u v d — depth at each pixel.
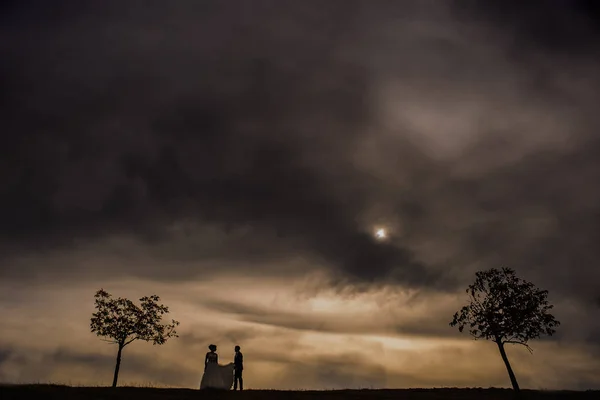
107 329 39.41
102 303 40.53
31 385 27.12
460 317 37.16
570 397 32.12
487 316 35.91
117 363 38.28
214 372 29.41
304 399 28.48
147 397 25.61
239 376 30.22
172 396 26.19
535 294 36.34
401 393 33.22
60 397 23.89
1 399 22.25
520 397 31.58
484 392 34.28
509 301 35.91
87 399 24.06
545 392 34.34
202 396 26.78
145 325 40.06
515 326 35.16
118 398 24.73
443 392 34.12
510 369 34.53
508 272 37.44
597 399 31.33
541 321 35.25
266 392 30.33
